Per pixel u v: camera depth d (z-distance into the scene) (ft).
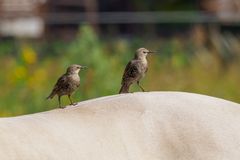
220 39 76.43
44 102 50.55
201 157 25.59
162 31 107.76
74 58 56.44
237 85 56.90
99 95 51.06
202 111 26.40
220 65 66.18
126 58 69.41
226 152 25.64
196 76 60.44
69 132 25.03
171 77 59.67
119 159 24.95
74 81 29.68
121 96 26.94
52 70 65.21
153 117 26.11
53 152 24.22
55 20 114.93
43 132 24.70
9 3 115.55
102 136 25.27
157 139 25.79
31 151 24.00
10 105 51.29
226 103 26.99
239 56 69.72
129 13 112.57
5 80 60.23
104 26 114.93
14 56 82.02
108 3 121.80
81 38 57.31
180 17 105.91
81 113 25.94
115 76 53.21
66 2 117.29
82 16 114.32
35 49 86.22
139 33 109.91
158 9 118.62
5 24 114.42
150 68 65.10
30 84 53.78
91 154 24.67
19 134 24.34
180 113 26.25
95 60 54.13
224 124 26.16
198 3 116.06
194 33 94.32
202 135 25.90
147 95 26.89
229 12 111.45
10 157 23.68
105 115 25.94
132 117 26.00
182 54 74.33
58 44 87.45
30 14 115.55
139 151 25.40
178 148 25.71
